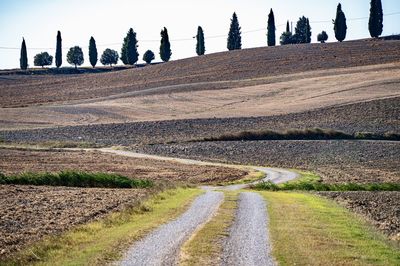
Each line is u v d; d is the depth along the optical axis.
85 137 113.50
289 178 67.31
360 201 42.47
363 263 19.27
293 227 27.12
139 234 23.84
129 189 48.91
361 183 59.84
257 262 18.92
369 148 95.88
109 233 24.53
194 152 96.56
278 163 85.38
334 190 54.56
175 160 87.00
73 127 123.19
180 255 19.75
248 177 68.31
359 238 24.91
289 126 116.00
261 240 23.16
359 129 110.88
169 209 33.59
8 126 126.88
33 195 42.00
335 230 26.70
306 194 48.56
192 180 64.38
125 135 115.00
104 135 115.31
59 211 33.00
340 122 117.12
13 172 61.91
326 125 115.31
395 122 115.44
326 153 92.88
